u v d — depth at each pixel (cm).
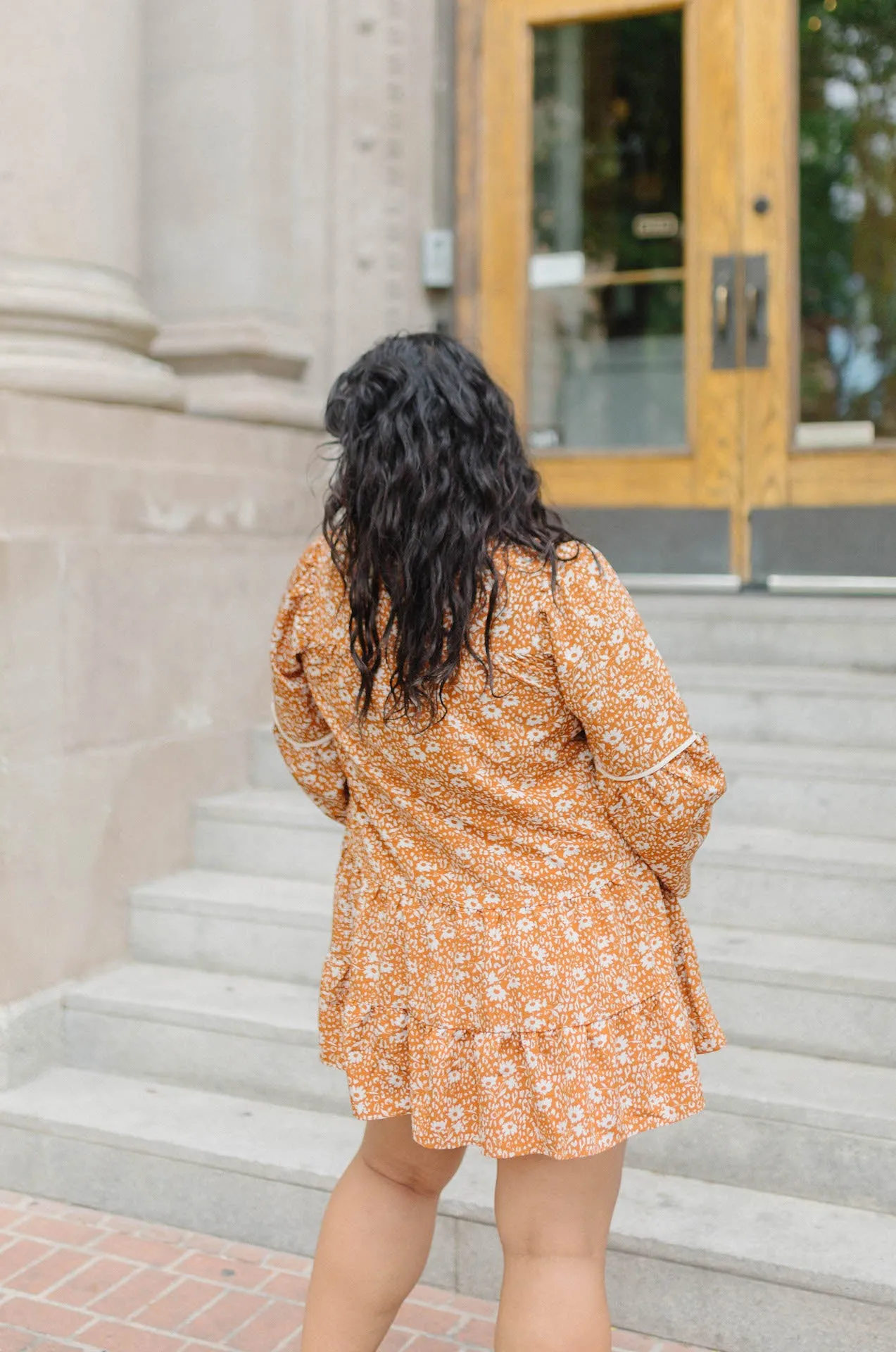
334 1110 291
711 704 363
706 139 448
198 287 433
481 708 162
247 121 427
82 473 328
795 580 443
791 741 355
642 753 159
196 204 432
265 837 358
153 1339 235
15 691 307
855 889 292
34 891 313
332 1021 183
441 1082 163
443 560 159
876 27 431
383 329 464
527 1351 165
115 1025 313
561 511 471
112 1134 280
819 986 269
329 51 454
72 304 349
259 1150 272
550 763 166
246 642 391
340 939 183
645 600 425
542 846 164
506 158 470
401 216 464
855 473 438
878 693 346
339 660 173
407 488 160
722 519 452
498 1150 160
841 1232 235
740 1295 228
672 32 452
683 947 178
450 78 473
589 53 461
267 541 402
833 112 437
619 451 463
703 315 452
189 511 367
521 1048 162
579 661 158
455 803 167
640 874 170
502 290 473
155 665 353
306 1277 257
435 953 166
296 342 445
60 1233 274
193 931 336
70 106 353
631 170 459
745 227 446
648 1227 237
